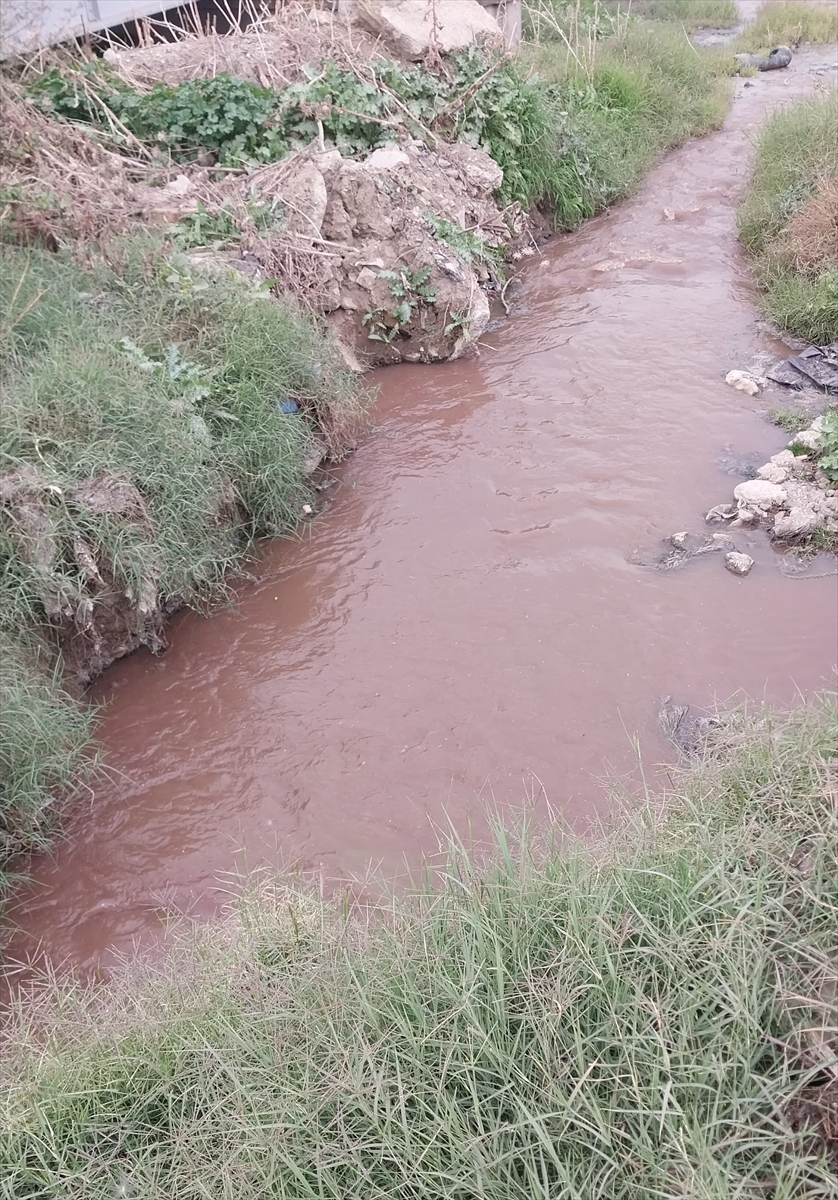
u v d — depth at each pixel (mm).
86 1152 2750
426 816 4195
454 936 3027
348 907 3533
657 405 6852
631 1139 2344
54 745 4465
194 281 6590
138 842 4305
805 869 2719
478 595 5359
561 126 10242
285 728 4746
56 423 5258
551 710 4602
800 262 8016
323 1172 2482
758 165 9914
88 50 8797
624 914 2855
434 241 7820
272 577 5773
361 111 8570
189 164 8180
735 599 5113
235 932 3469
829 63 14594
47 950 3908
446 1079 2643
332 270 7512
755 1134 2289
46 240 7074
